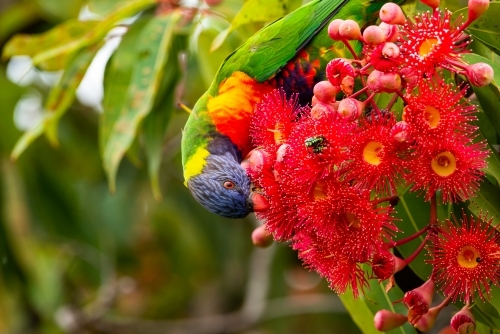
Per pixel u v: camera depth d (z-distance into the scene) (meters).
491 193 2.60
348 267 2.55
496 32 2.83
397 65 2.34
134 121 3.95
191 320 6.82
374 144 2.45
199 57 4.48
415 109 2.37
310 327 6.45
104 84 4.18
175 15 4.14
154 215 6.57
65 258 6.70
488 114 2.79
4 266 6.12
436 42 2.43
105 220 6.25
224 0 4.25
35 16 6.11
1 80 6.01
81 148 6.44
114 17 4.09
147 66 4.04
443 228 2.56
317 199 2.51
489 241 2.47
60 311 6.48
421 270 2.91
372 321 3.19
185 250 6.60
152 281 7.15
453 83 2.67
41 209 6.19
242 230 6.74
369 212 2.46
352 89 2.47
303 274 6.79
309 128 2.52
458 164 2.38
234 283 6.99
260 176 2.78
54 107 4.35
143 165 6.33
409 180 2.43
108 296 6.47
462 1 4.44
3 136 6.05
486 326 2.86
